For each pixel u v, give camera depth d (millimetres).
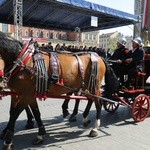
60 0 12406
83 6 13477
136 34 17781
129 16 16641
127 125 6527
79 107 8305
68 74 5246
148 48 8117
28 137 5555
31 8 14648
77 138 5555
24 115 7188
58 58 5211
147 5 17953
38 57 4844
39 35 52938
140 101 6727
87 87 5742
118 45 7582
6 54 4574
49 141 5352
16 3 11844
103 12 14750
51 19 17328
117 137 5652
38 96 4938
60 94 5371
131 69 7074
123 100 6703
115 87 6320
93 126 6160
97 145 5180
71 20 17906
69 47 15828
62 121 6777
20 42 4812
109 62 7094
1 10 14375
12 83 4707
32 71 4707
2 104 8555
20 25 12031
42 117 7094
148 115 7457
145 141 5445
